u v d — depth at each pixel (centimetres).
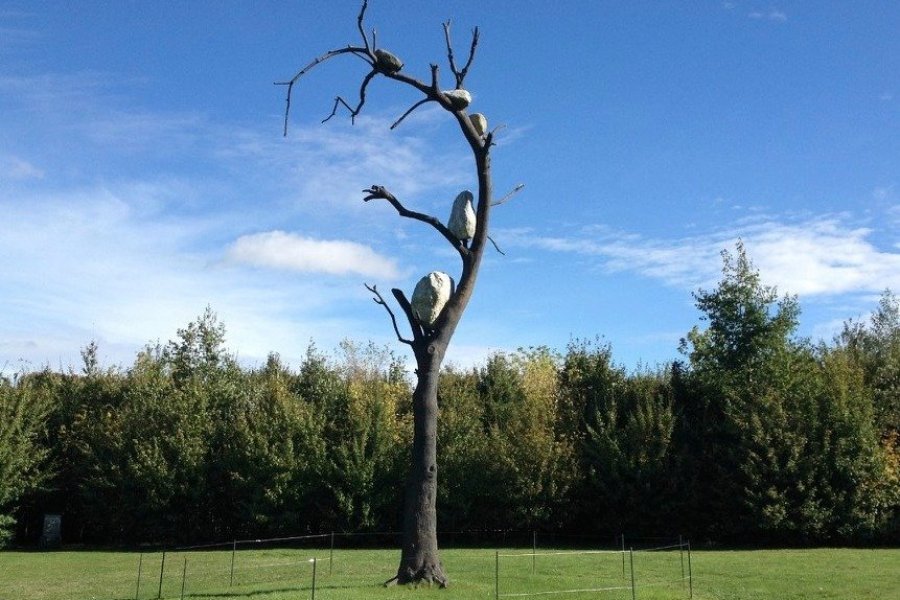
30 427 4062
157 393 4369
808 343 4322
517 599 1756
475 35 2033
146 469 4009
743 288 4369
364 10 1941
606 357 4509
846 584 2184
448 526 4019
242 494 4050
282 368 5081
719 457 3944
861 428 3659
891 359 4209
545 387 4578
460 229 2061
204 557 3145
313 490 4053
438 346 1980
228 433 4191
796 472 3662
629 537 3984
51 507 4272
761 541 3791
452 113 2000
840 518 3612
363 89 1991
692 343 4475
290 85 1908
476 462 4050
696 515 3922
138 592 2066
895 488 3634
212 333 5016
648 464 3962
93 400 4494
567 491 4000
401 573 1878
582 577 2202
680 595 1934
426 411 1947
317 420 4184
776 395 3866
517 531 4075
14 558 3309
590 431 4062
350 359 5278
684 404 4291
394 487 4097
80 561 3136
